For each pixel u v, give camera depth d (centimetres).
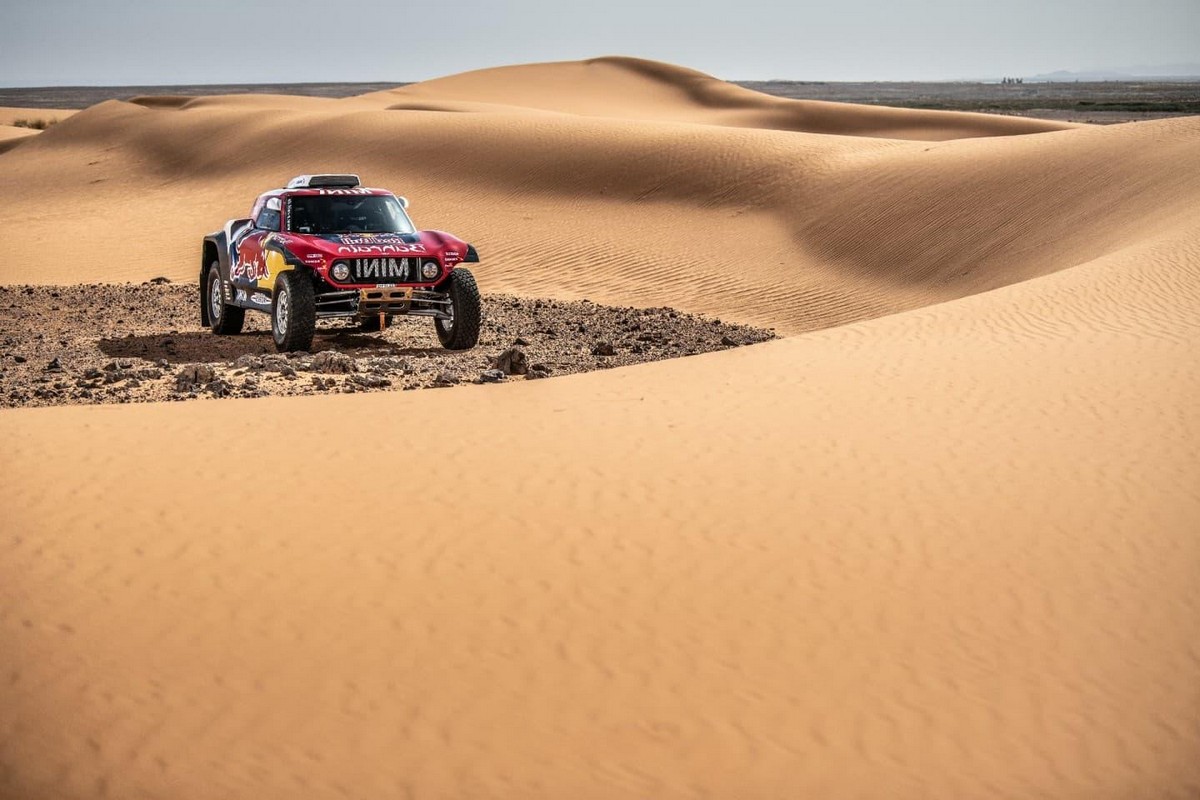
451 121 4175
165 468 807
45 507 732
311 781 491
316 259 1441
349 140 4156
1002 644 613
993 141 3356
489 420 952
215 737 518
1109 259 1717
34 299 2142
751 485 802
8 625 597
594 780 500
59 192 4438
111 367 1357
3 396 1194
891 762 521
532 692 559
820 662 591
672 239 2980
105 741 513
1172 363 1116
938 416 967
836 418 962
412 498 763
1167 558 704
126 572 652
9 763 498
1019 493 796
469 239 3064
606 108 9856
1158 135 2825
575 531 721
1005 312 1398
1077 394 1024
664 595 648
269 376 1288
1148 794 508
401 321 1838
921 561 696
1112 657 604
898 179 3048
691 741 529
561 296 2558
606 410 991
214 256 1773
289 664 572
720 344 1723
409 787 491
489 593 643
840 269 2688
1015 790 507
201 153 4609
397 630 604
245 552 679
